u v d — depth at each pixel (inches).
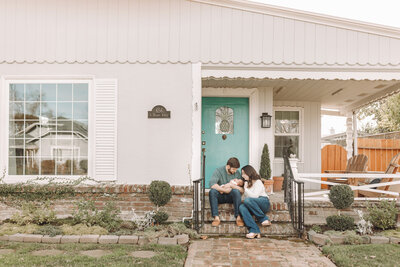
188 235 204.1
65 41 244.7
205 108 320.8
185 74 244.4
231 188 228.5
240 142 320.2
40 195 237.0
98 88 243.6
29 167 246.8
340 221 209.9
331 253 175.0
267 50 244.4
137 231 208.1
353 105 422.0
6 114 246.1
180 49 244.4
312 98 383.2
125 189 234.4
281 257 173.0
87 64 244.8
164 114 242.5
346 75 247.0
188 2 245.0
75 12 245.3
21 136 247.3
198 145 242.4
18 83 248.1
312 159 393.4
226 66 244.2
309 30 245.3
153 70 244.5
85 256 165.8
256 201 216.1
